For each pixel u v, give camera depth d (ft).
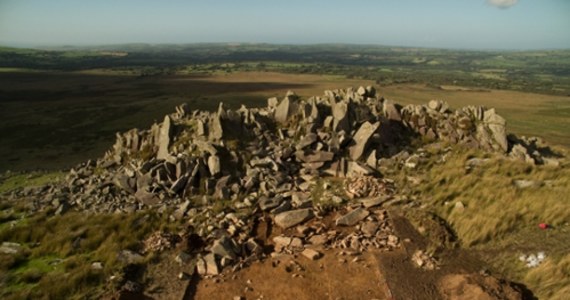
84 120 294.25
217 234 62.80
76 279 51.55
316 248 59.62
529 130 313.12
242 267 55.93
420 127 97.55
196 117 98.37
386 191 75.36
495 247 56.85
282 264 56.24
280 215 67.72
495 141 91.81
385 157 88.69
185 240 60.80
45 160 177.99
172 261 57.06
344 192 76.18
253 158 84.07
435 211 68.28
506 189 70.79
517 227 60.39
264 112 100.01
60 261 58.54
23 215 74.54
